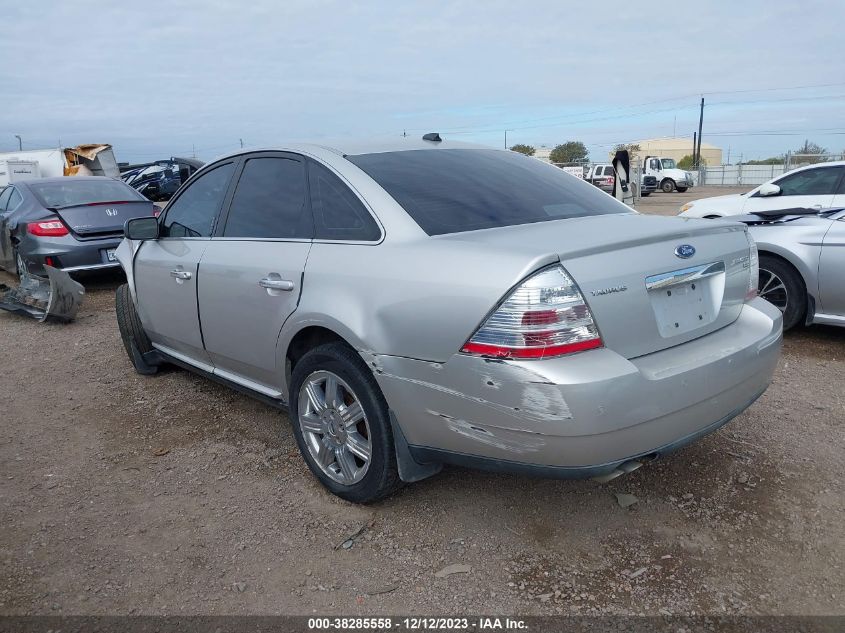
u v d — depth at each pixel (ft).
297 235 11.02
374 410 9.58
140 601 8.54
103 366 18.15
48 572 9.16
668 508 10.25
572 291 7.80
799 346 18.04
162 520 10.41
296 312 10.45
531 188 11.32
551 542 9.51
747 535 9.53
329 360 10.16
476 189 10.74
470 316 8.11
